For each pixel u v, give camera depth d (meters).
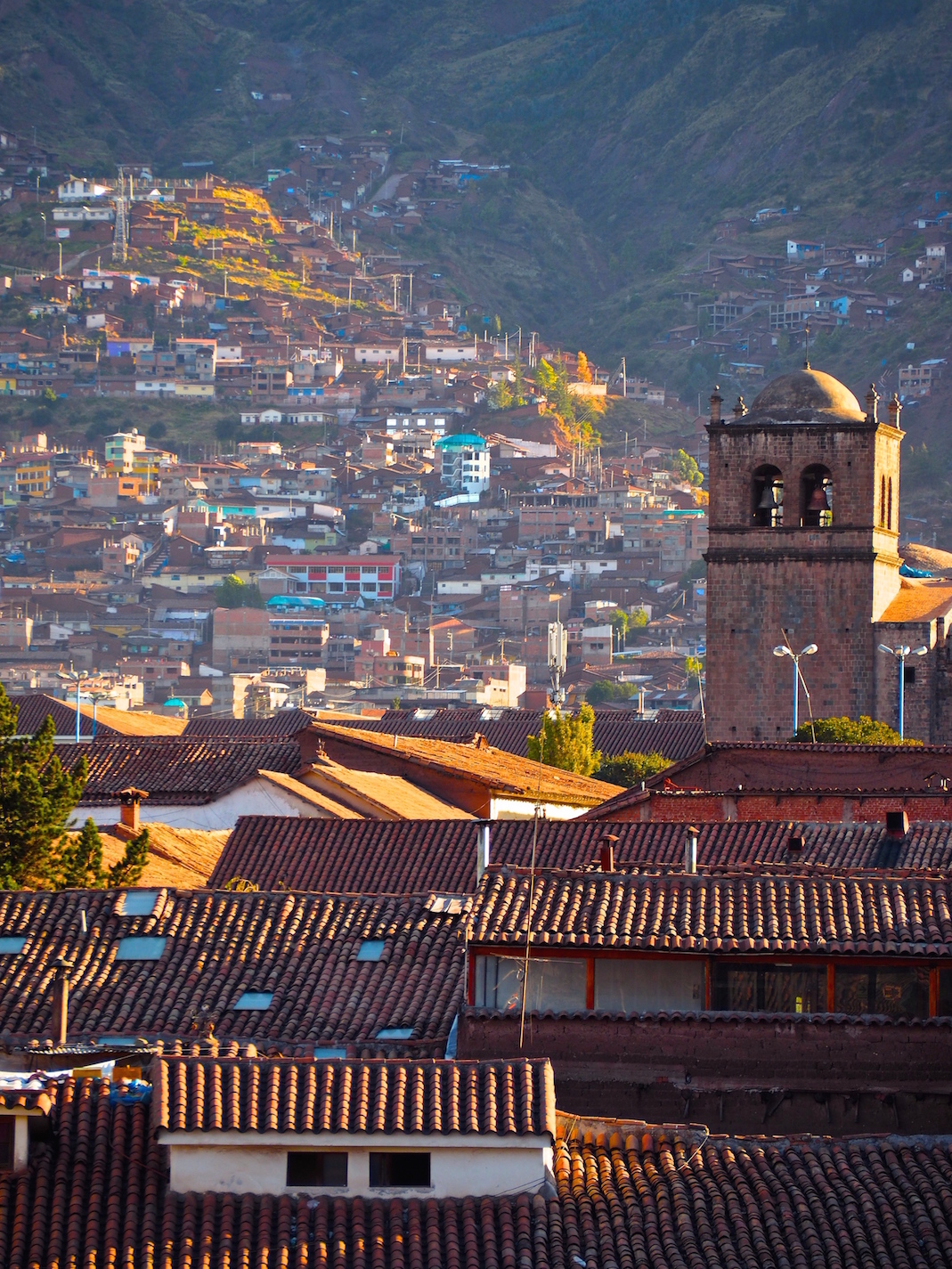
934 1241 95.94
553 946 123.50
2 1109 99.50
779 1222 97.56
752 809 189.75
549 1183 99.56
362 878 172.50
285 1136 98.62
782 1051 121.62
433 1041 127.75
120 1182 99.25
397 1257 95.62
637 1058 122.44
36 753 168.00
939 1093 120.50
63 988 132.00
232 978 136.25
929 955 120.62
